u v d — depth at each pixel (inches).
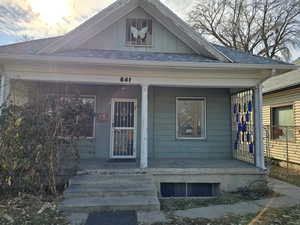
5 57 187.3
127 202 159.0
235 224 136.1
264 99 399.5
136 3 258.4
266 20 771.4
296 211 158.2
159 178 211.0
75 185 179.6
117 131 278.2
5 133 172.6
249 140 246.5
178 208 165.2
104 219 140.9
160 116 283.9
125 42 258.5
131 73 218.5
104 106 279.7
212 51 235.1
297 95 320.8
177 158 279.6
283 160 349.1
